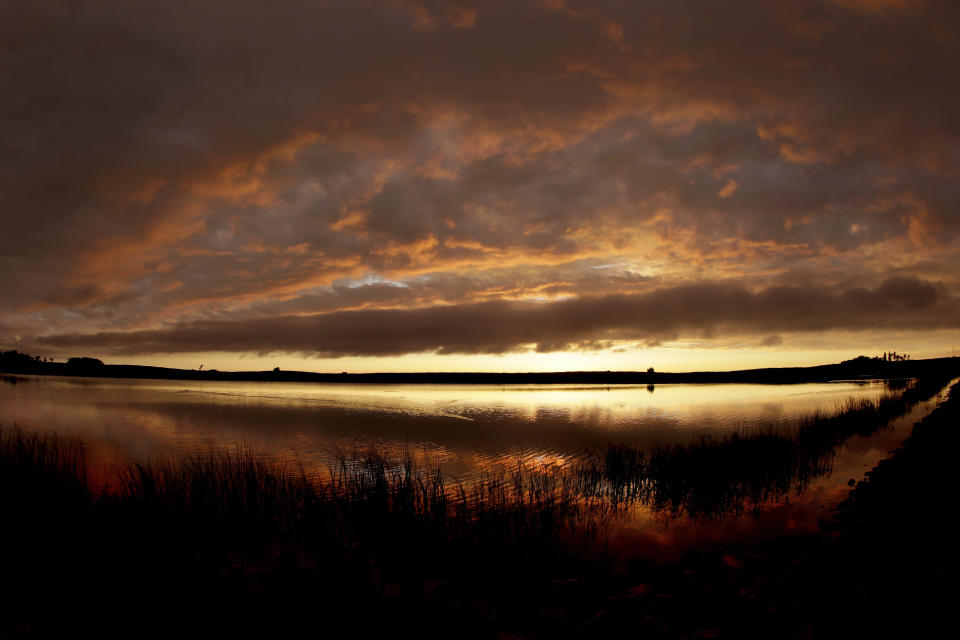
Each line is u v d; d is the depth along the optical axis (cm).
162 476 1569
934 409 3894
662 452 1873
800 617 693
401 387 8594
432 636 718
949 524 998
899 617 638
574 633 726
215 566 964
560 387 8606
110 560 970
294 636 712
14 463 1417
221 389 7181
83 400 4734
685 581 923
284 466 1798
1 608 796
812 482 1688
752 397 5600
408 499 1273
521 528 1182
